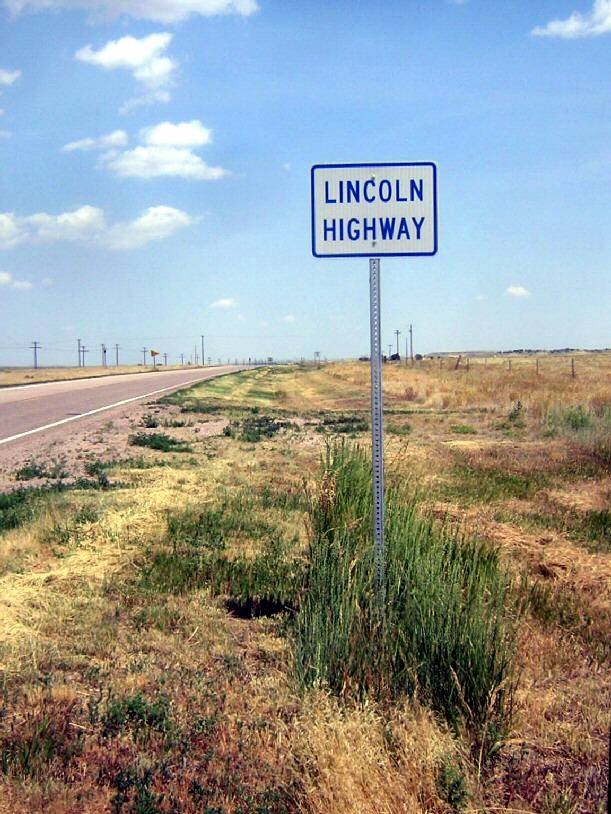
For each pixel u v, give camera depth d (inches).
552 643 233.1
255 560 310.8
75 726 169.8
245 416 1065.5
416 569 209.9
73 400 1376.7
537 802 147.4
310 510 284.0
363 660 189.9
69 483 493.4
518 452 657.0
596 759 163.8
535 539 375.2
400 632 192.2
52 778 148.7
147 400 1375.5
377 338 212.7
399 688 185.6
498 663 185.6
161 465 575.2
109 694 181.6
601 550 358.3
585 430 728.3
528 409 989.2
